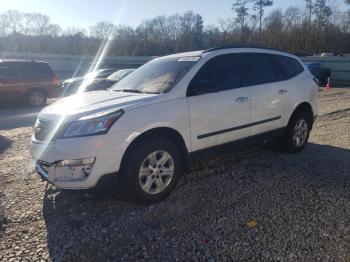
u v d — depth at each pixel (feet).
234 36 205.16
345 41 184.34
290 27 196.54
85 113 12.21
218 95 14.97
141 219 12.05
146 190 12.92
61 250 10.32
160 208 12.86
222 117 15.11
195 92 14.03
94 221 11.99
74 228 11.55
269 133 17.63
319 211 12.36
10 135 26.66
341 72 94.22
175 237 10.87
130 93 14.57
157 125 12.92
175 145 13.71
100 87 48.29
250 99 16.21
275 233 10.93
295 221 11.66
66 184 11.96
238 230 11.18
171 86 13.96
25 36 254.27
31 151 13.09
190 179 15.66
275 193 13.99
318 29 190.90
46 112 13.39
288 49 188.55
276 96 17.56
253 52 17.51
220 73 15.55
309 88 19.67
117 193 14.19
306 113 19.81
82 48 243.19
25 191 14.74
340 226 11.29
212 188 14.61
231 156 18.92
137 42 235.81
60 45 246.06
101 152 11.81
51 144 12.14
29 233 11.30
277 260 9.57
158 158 13.21
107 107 12.54
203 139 14.60
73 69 161.38
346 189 14.33
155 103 13.09
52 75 47.52
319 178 15.58
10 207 13.19
